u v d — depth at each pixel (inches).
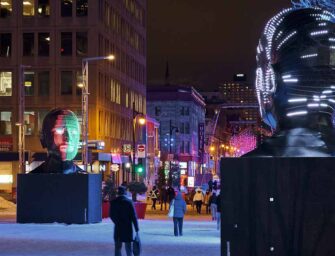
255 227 470.3
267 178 469.4
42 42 2751.0
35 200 1235.2
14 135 2728.8
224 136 6727.4
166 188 2191.2
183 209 987.3
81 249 794.2
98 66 2755.9
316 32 477.1
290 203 465.1
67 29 2738.7
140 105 3769.7
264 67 496.7
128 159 3230.8
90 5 2736.2
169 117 5068.9
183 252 756.6
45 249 795.4
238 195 474.9
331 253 459.5
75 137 1242.0
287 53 481.1
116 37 3152.1
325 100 481.4
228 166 477.4
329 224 460.1
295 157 466.0
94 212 1248.2
